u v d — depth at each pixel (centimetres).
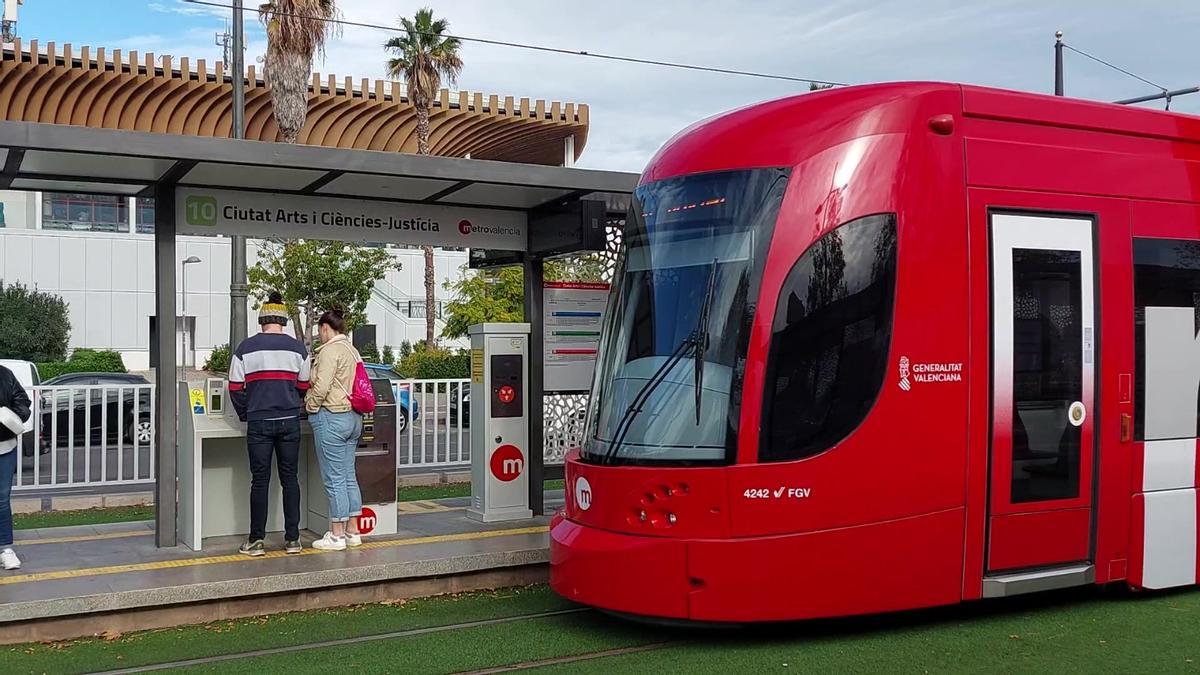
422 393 1462
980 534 705
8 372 786
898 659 654
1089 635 705
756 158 700
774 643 689
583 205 962
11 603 680
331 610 780
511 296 2553
